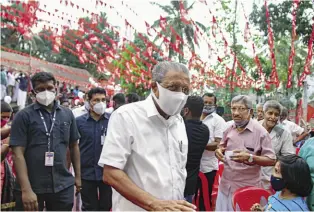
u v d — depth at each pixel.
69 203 3.74
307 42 20.02
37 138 3.59
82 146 4.75
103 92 4.78
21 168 3.46
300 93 17.84
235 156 3.78
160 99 2.15
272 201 2.88
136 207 2.25
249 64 22.19
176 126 2.36
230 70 20.09
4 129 3.86
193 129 4.11
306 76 13.55
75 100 13.11
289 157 2.84
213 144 5.16
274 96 19.22
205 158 5.35
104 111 4.85
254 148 3.95
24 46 25.61
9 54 19.95
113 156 2.12
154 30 9.77
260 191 3.59
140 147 2.16
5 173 3.91
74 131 4.02
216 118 5.52
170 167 2.23
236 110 4.00
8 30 23.86
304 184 2.76
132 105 2.24
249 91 21.31
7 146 3.82
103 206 4.79
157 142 2.20
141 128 2.17
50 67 22.67
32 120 3.59
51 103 3.76
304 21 19.17
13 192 3.87
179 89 2.15
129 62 16.19
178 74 2.14
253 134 3.98
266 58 22.67
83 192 4.72
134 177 2.19
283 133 4.48
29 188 3.44
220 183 4.16
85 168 4.71
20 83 14.59
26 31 8.46
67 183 3.73
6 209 3.90
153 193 2.16
